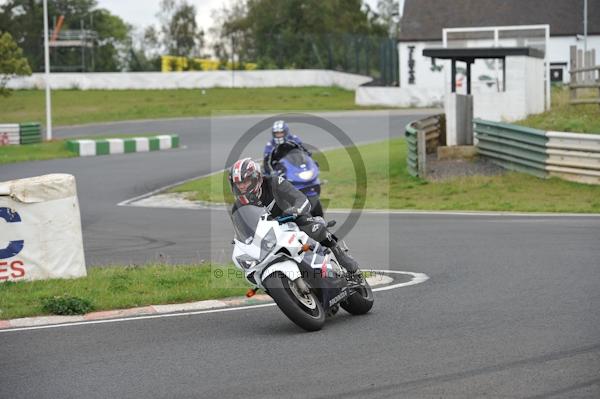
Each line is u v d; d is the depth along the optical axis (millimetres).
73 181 40156
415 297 33875
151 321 31125
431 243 49531
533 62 93938
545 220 58156
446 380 22125
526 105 90375
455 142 89812
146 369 24281
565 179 75375
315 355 25188
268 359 24922
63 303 32906
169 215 68625
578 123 86188
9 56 159375
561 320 28562
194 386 22406
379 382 22141
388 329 28375
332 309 30141
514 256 43250
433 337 26891
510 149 80875
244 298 35219
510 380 21953
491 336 26672
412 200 73250
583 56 118688
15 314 32406
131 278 39125
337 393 21344
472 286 35719
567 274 37406
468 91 96375
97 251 51312
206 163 108625
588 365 23078
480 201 70688
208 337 28188
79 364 25109
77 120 187625
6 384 23266
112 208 73750
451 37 147625
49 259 39188
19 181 39500
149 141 130625
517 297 32875
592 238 48312
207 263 43688
